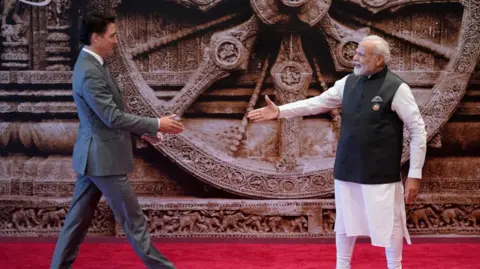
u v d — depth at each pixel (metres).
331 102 4.13
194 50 6.61
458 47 6.42
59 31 6.61
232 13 6.55
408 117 3.77
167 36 6.55
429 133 6.39
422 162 3.79
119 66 6.42
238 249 5.79
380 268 4.98
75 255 4.12
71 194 6.66
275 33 6.47
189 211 6.41
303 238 6.35
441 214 6.52
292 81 6.45
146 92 6.44
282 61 6.47
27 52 6.66
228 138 6.60
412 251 5.63
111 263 5.16
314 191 6.43
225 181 6.44
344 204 3.93
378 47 3.79
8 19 6.66
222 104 6.64
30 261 5.21
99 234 6.50
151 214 6.40
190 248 5.85
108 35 3.94
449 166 6.66
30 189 6.65
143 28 6.57
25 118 6.78
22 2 6.62
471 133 6.69
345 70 6.44
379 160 3.79
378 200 3.79
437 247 5.81
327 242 6.14
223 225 6.41
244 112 6.64
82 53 3.94
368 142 3.80
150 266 4.00
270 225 6.41
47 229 6.52
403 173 6.71
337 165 3.95
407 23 6.57
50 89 6.70
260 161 6.57
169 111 6.42
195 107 6.65
